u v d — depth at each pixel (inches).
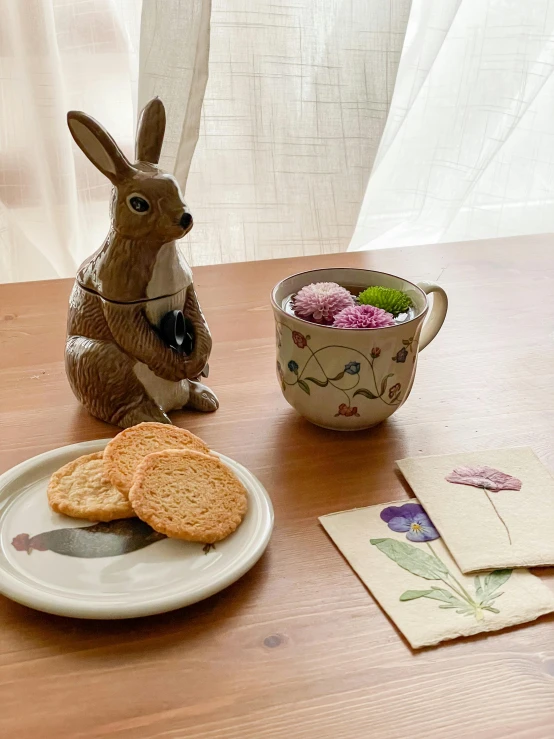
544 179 71.7
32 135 51.0
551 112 68.9
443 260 42.7
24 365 30.7
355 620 19.0
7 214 53.1
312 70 52.7
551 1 60.3
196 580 19.4
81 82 51.7
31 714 16.3
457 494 23.5
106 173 24.2
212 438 26.6
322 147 55.0
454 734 16.0
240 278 39.5
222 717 16.3
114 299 25.4
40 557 20.2
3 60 48.8
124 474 22.2
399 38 52.9
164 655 17.8
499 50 62.0
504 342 33.9
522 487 24.0
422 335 28.9
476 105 63.7
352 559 20.9
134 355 26.1
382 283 28.3
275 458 25.6
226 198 55.4
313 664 17.7
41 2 47.2
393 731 16.1
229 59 51.4
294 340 25.7
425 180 66.2
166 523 20.4
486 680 17.3
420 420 28.0
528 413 28.6
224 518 21.3
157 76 46.3
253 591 19.8
